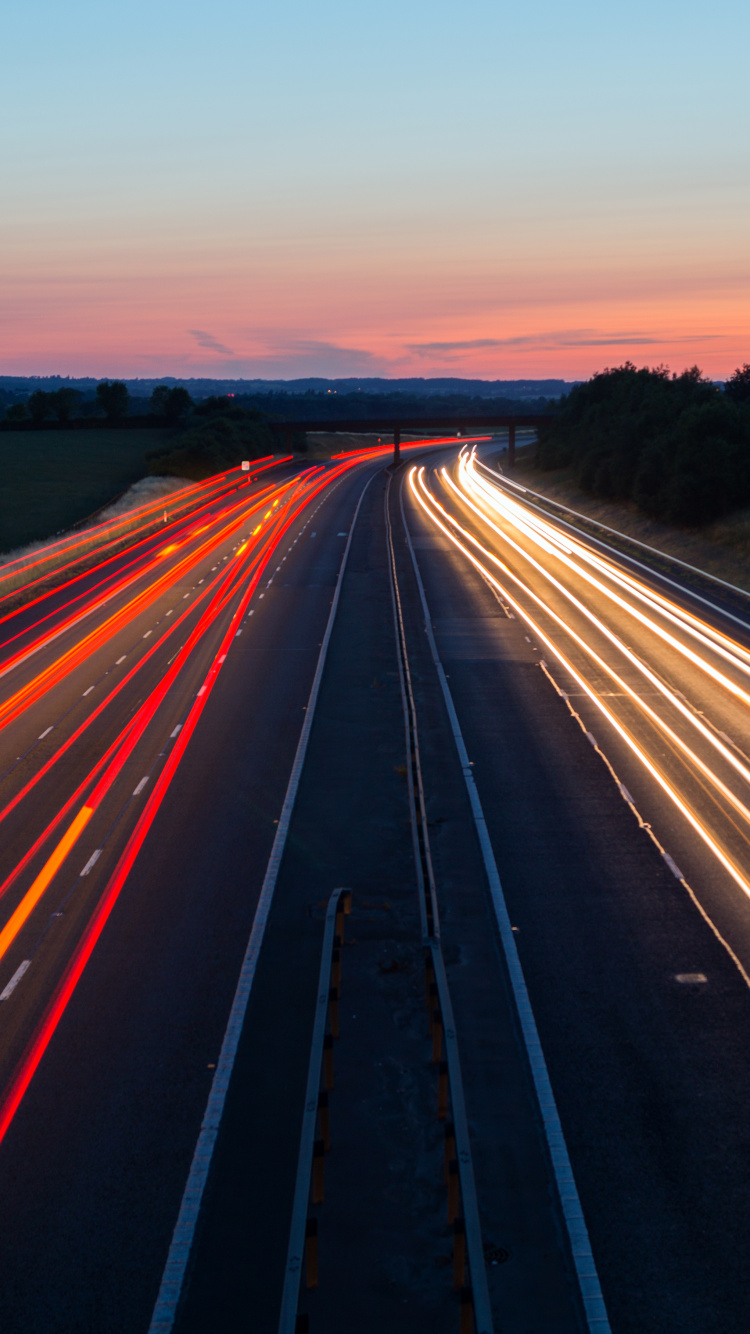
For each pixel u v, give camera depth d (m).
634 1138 11.63
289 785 23.75
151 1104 12.33
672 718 29.09
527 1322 9.16
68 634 42.84
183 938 16.52
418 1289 9.43
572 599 49.81
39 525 89.00
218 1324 9.20
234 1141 11.63
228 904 17.70
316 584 54.88
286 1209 10.59
